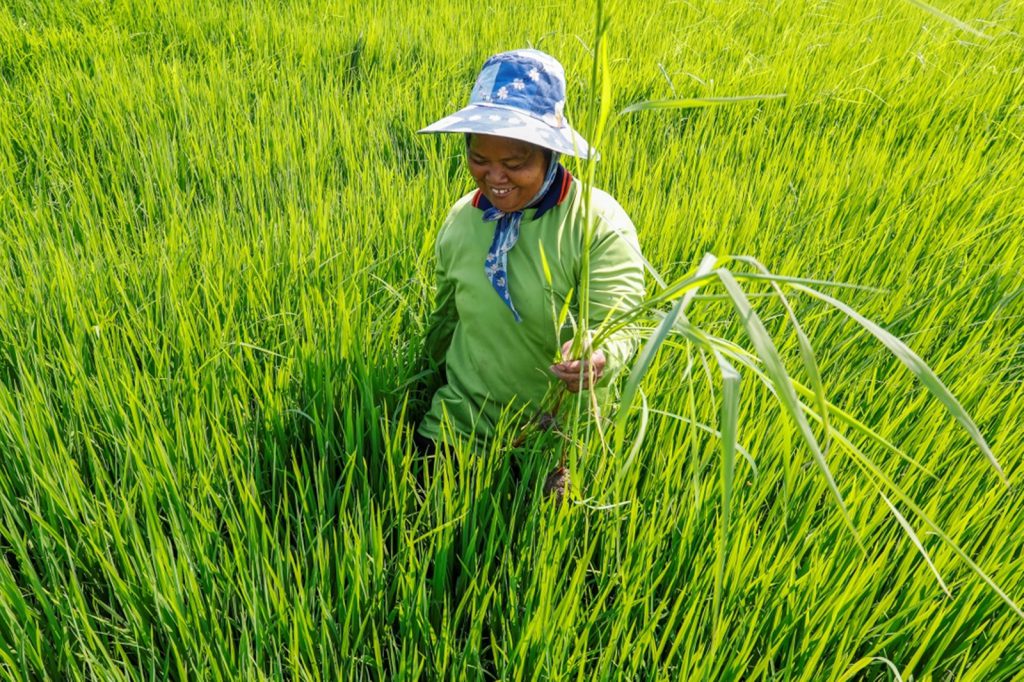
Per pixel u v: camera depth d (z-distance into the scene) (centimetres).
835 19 688
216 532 188
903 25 689
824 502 216
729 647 168
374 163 392
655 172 379
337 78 514
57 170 381
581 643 169
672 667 176
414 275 285
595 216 195
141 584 180
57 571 184
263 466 227
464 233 209
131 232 338
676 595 195
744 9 716
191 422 214
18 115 437
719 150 430
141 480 191
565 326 203
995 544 194
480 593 192
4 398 220
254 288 281
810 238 335
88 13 626
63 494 198
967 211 364
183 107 447
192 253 302
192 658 170
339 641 180
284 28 595
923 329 268
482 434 226
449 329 241
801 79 518
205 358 247
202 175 388
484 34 593
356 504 198
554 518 194
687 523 191
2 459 218
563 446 205
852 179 386
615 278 195
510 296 201
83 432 222
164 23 603
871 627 182
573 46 565
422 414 256
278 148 398
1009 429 224
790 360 259
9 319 262
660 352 244
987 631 182
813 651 172
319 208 334
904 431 233
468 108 182
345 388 235
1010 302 291
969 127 474
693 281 124
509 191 187
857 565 187
